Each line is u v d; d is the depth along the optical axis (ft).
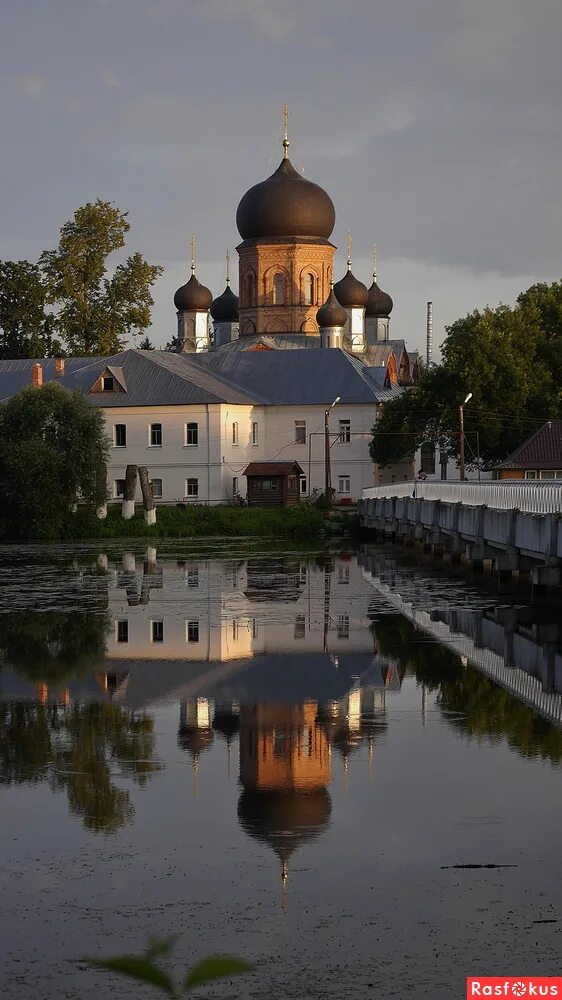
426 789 49.57
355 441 321.73
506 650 84.33
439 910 37.11
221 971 18.95
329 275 371.35
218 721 62.54
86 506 243.60
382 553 188.75
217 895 38.52
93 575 151.94
